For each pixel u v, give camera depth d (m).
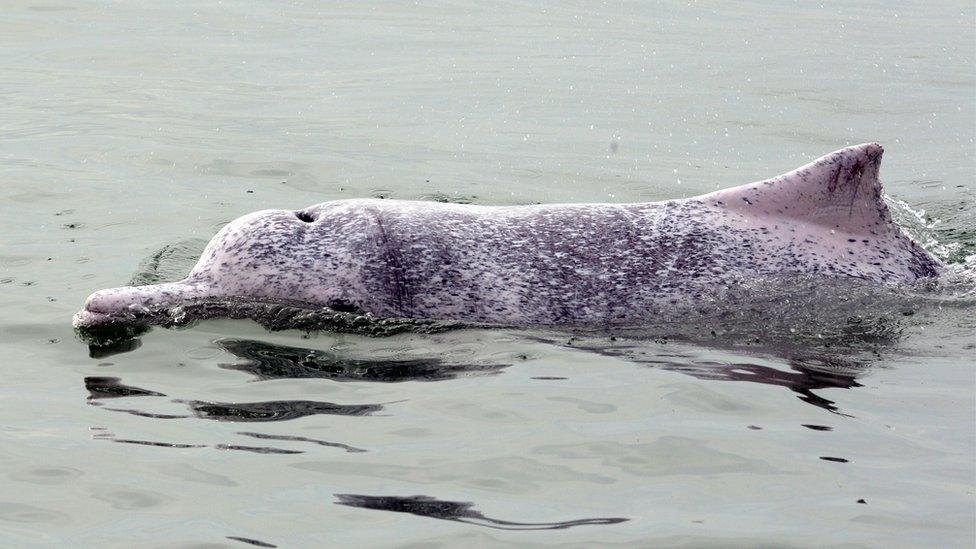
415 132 48.06
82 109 49.91
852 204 30.16
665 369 25.42
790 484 20.38
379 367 25.52
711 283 28.53
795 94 53.94
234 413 23.16
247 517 19.14
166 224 36.62
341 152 45.22
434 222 29.06
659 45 62.38
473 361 25.81
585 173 43.44
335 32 63.78
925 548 18.22
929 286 29.69
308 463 21.02
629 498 19.88
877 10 71.25
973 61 59.44
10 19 63.78
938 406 23.70
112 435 22.14
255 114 50.12
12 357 26.00
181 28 63.69
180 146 45.28
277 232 28.83
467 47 61.34
